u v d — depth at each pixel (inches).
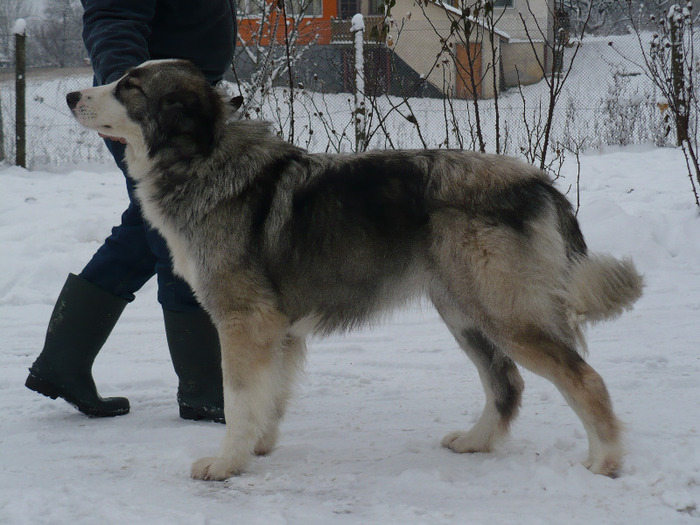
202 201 132.6
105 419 162.2
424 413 162.7
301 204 133.3
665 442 131.9
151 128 135.5
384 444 143.3
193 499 115.1
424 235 128.3
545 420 152.8
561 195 132.7
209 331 158.7
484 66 655.1
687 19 398.0
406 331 230.5
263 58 330.3
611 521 101.4
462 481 120.3
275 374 133.4
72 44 901.8
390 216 130.0
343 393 177.9
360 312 136.9
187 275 137.8
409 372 193.2
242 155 135.6
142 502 111.6
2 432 153.0
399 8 643.5
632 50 850.1
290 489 120.1
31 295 261.7
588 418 122.0
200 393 160.1
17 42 491.2
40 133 585.6
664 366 184.5
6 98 639.8
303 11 303.4
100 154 546.0
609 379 174.6
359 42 298.5
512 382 138.9
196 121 133.5
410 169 131.2
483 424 139.2
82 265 283.9
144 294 273.0
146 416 164.9
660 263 280.5
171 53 160.6
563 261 127.4
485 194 125.9
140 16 151.4
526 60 826.8
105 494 114.0
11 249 296.7
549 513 105.0
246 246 131.1
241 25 396.2
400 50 638.5
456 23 261.0
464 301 126.6
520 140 519.8
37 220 344.8
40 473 126.0
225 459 127.3
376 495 116.0
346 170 134.4
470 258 124.5
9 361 202.5
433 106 595.8
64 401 175.5
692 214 315.3
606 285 129.0
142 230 161.0
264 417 130.6
